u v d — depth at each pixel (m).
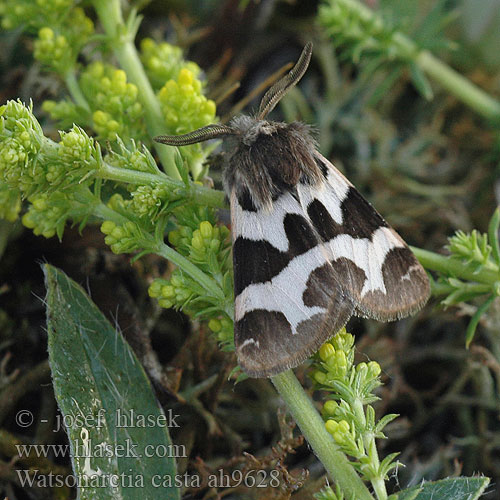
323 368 0.19
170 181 0.19
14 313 0.21
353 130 0.23
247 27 0.23
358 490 0.19
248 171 0.19
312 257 0.19
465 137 0.23
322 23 0.22
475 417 0.22
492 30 0.23
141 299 0.21
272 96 0.20
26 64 0.22
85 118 0.20
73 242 0.21
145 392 0.20
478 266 0.20
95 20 0.23
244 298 0.19
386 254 0.20
